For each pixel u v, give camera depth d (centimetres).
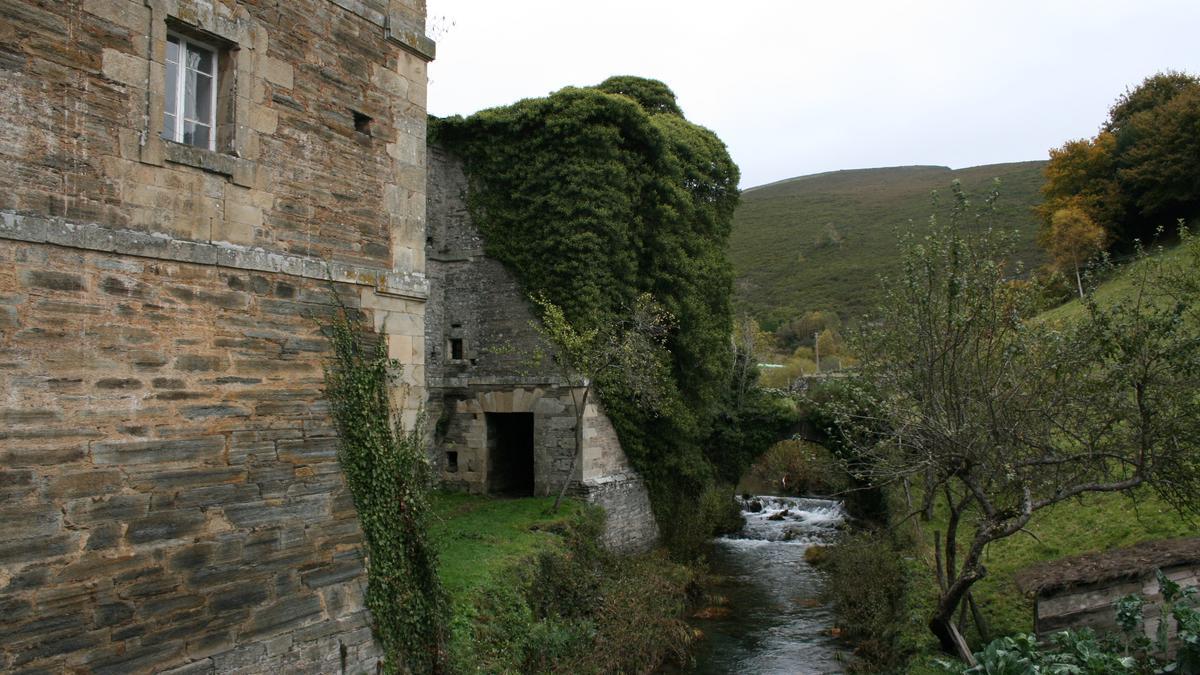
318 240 729
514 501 1584
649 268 1773
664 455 1838
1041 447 930
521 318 1706
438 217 1786
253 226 671
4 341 513
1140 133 3181
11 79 526
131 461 573
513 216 1706
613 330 1633
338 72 759
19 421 517
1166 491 916
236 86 661
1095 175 3362
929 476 1080
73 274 550
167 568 589
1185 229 1024
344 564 719
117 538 562
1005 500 1034
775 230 9088
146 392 586
